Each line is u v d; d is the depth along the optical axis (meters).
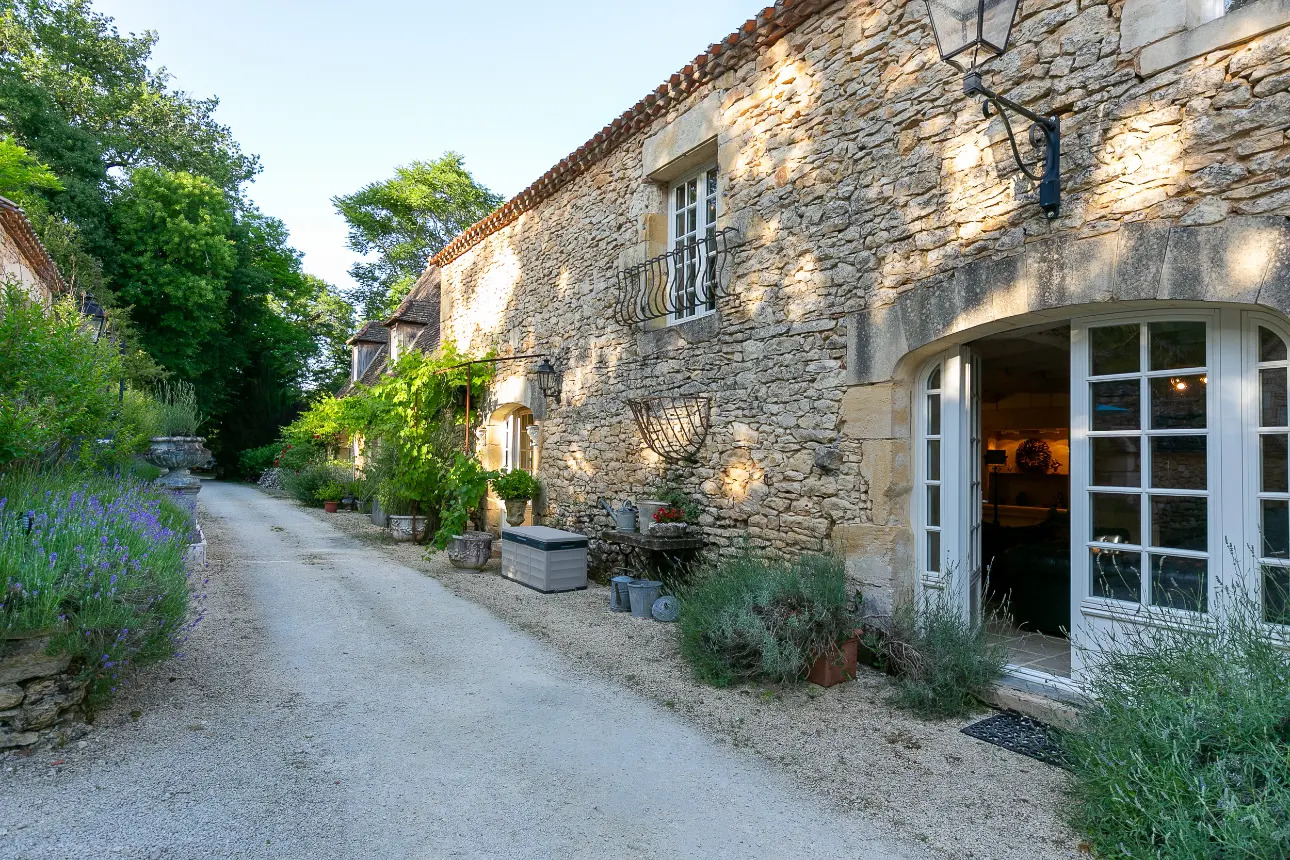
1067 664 3.99
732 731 3.40
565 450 7.64
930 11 3.38
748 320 5.25
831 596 4.02
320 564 7.68
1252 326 3.01
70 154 16.55
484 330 9.73
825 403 4.62
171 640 3.70
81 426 5.68
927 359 4.25
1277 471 2.95
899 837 2.48
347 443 17.53
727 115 5.49
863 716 3.59
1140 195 3.15
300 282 26.23
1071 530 3.61
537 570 6.53
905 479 4.25
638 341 6.49
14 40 17.09
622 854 2.35
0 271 7.91
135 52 20.22
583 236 7.43
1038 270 3.47
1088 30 3.35
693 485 5.76
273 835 2.40
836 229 4.58
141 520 4.35
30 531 3.60
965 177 3.85
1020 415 7.77
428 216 27.17
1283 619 2.88
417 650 4.64
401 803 2.66
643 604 5.55
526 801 2.70
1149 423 3.32
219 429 24.92
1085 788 2.62
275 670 4.14
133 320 17.84
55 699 3.04
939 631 3.82
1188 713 2.45
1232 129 2.88
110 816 2.48
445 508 8.76
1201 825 2.11
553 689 3.95
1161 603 3.26
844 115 4.55
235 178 22.83
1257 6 2.80
